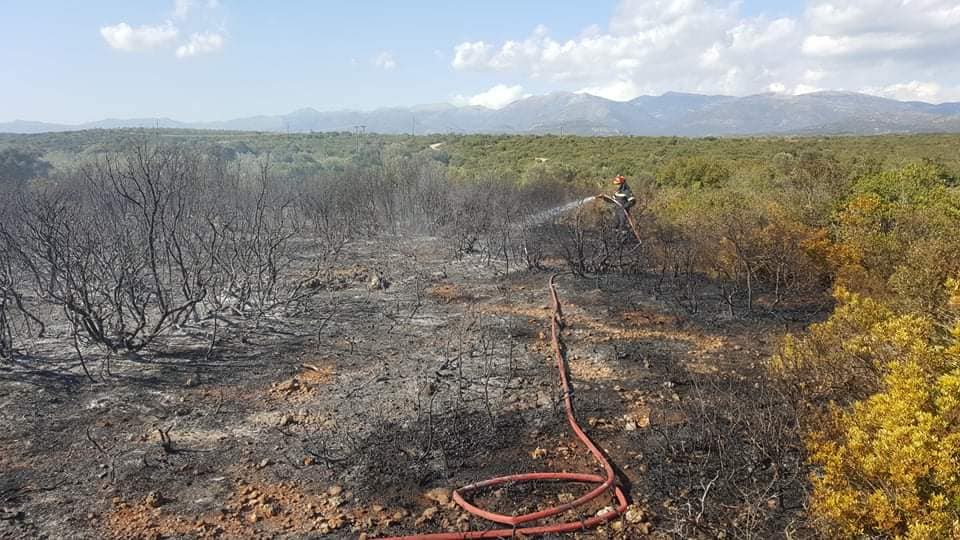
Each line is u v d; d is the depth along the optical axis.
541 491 4.32
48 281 9.86
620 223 13.19
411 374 6.46
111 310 8.39
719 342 7.37
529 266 11.67
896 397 3.40
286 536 3.81
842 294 5.43
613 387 6.04
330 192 18.19
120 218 9.99
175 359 6.90
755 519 3.80
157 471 4.56
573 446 4.93
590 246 13.42
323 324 8.19
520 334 7.81
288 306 9.18
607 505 4.13
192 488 4.34
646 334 7.71
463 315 8.72
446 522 3.96
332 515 4.02
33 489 4.30
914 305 5.96
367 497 4.22
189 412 5.56
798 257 9.16
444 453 4.78
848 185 12.97
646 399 5.74
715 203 13.52
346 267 12.23
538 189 19.64
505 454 4.81
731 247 9.70
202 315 8.58
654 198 17.52
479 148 40.78
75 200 10.50
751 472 4.30
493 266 12.20
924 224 9.23
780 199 12.68
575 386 6.09
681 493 4.23
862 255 8.78
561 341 7.49
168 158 9.84
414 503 4.17
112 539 3.76
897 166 18.09
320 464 4.65
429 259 13.12
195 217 10.54
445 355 7.04
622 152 36.50
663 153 35.53
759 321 8.11
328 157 38.56
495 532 3.81
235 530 3.86
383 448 4.86
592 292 9.88
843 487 3.46
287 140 49.03
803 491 4.12
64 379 6.28
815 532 3.67
